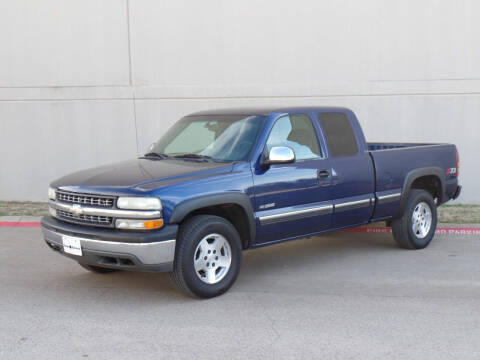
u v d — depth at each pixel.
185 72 11.57
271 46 11.38
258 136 6.21
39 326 5.04
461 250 7.87
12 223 9.88
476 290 6.04
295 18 11.28
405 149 7.64
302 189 6.42
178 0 11.45
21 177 11.98
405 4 11.09
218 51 11.48
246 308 5.48
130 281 6.46
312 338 4.70
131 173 5.80
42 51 11.73
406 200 7.64
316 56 11.32
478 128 11.13
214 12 11.41
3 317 5.29
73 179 5.96
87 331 4.91
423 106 11.20
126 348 4.52
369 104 11.30
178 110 11.63
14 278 6.63
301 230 6.52
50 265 7.22
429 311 5.37
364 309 5.43
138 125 11.73
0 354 4.42
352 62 11.27
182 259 5.48
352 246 8.20
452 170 8.34
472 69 11.05
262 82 11.46
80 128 11.81
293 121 6.59
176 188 5.46
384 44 11.18
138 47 11.59
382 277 6.57
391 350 4.44
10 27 11.72
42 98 11.78
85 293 6.03
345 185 6.86
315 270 6.91
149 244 5.27
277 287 6.20
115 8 11.55
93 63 11.68
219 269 5.88
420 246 7.89
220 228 5.75
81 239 5.56
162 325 5.04
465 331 4.84
